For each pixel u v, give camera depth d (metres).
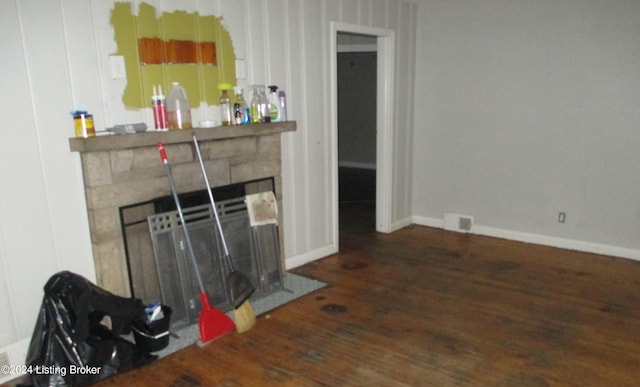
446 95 4.59
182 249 2.82
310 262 3.91
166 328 2.53
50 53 2.33
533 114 4.12
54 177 2.42
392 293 3.27
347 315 2.95
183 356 2.53
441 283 3.43
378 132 4.54
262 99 3.23
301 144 3.70
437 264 3.82
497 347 2.55
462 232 4.69
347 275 3.62
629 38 3.58
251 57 3.24
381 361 2.44
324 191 3.97
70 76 2.41
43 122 2.35
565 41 3.86
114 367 2.33
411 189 4.98
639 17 3.52
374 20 4.14
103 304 2.27
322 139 3.87
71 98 2.43
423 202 4.97
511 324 2.80
